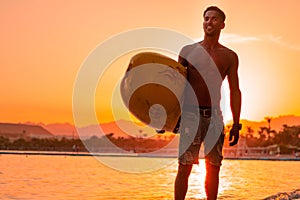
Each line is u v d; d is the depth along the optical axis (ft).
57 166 59.52
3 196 23.25
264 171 57.21
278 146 253.44
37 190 26.12
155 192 25.32
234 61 14.46
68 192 25.20
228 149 226.58
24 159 90.84
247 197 23.11
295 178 41.11
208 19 14.40
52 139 273.54
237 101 14.55
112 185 29.66
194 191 25.26
